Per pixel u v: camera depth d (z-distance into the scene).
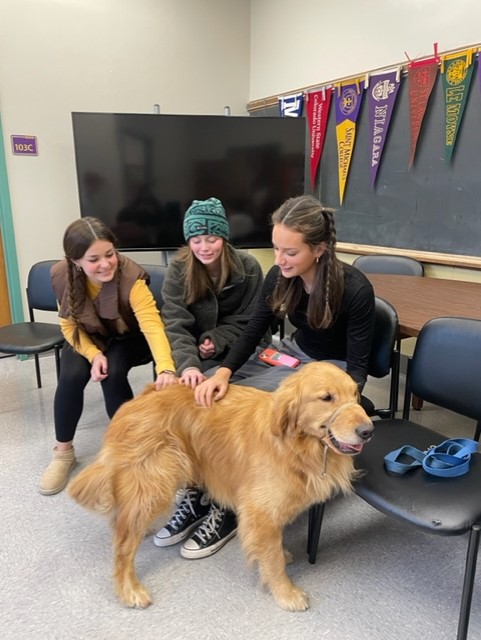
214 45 3.97
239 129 3.47
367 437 1.17
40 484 2.00
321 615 1.41
